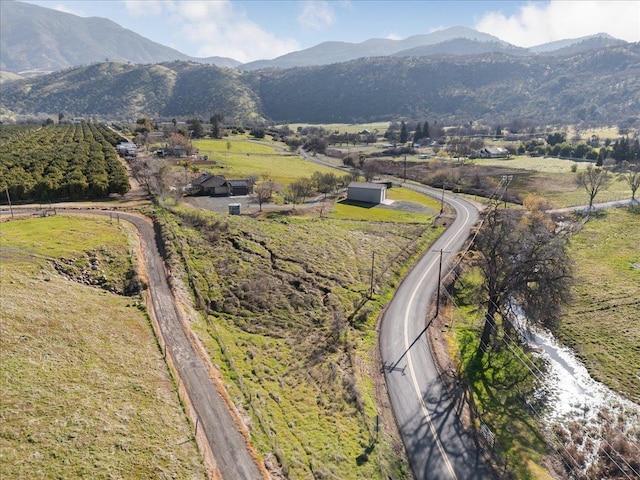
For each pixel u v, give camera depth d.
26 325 33.22
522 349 47.12
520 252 45.00
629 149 156.38
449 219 88.12
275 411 31.47
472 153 186.62
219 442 26.89
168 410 28.67
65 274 44.78
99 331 35.62
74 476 22.11
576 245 76.38
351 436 30.70
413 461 30.00
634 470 31.39
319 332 44.78
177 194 83.44
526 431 34.88
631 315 53.25
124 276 47.50
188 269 51.69
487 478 28.98
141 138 165.75
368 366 40.50
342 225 79.75
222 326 43.34
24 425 24.45
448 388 38.12
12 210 65.31
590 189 113.25
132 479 22.69
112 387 29.44
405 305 53.03
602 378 43.00
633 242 77.06
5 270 41.22
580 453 33.00
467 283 61.16
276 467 25.75
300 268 57.56
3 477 21.12
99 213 67.12
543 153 188.50
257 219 77.25
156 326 39.03
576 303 56.41
